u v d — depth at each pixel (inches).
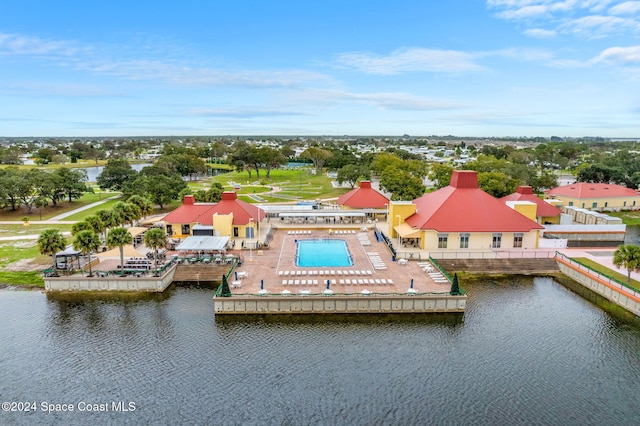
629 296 2166.6
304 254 2982.3
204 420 1408.7
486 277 2652.6
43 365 1705.2
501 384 1590.8
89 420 1407.5
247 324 2036.2
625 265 2324.1
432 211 3083.2
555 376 1641.2
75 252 2554.1
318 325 2031.3
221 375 1635.1
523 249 2965.1
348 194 4475.9
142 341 1882.4
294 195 5885.8
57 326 2018.9
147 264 2596.0
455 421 1401.3
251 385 1577.3
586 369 1685.5
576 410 1455.5
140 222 3683.6
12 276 2586.1
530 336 1939.0
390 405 1475.1
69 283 2406.5
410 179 4603.8
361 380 1606.8
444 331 1982.0
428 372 1659.7
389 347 1838.1
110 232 2456.9
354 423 1392.7
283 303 2134.6
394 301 2146.9
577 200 4638.3
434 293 2171.5
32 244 3243.1
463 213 3016.7
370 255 2901.1
